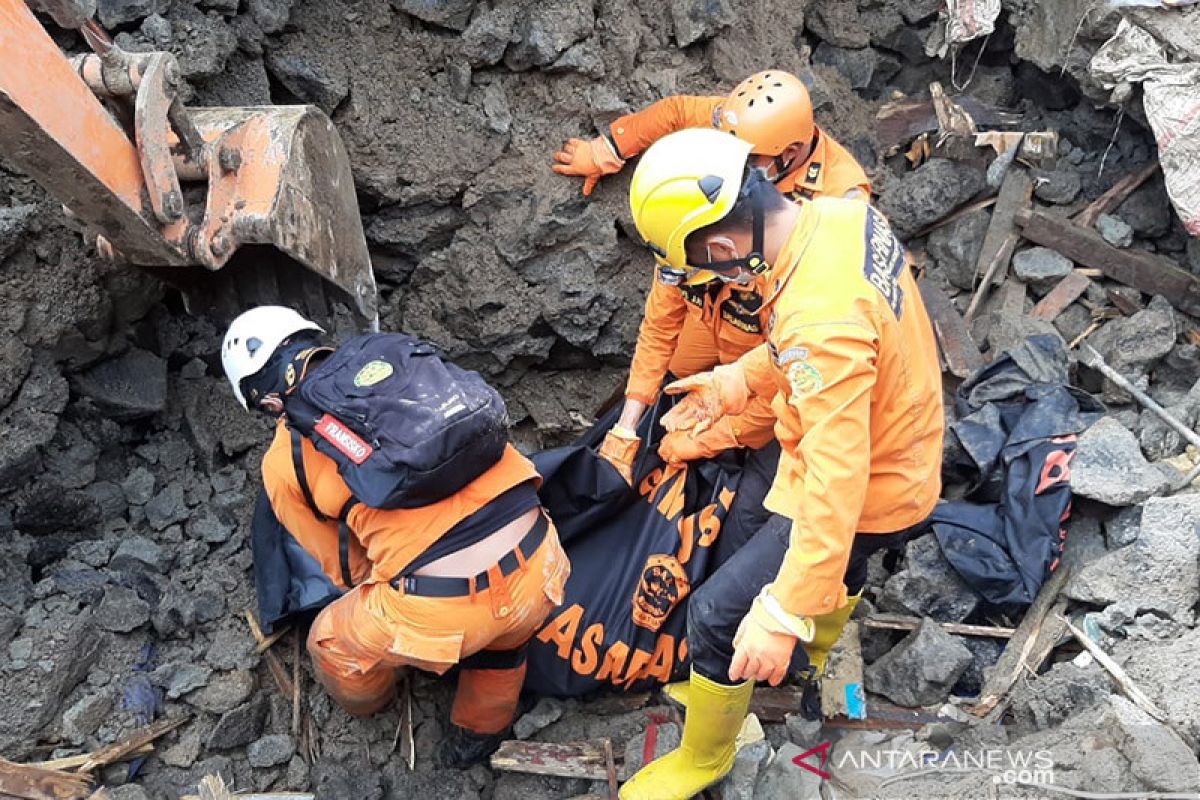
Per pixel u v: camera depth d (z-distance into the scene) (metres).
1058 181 4.37
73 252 3.48
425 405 2.70
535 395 4.45
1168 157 3.84
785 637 2.43
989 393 3.98
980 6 4.41
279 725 3.44
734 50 4.23
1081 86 4.26
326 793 3.28
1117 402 3.96
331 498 2.88
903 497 2.65
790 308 2.38
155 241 3.02
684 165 2.47
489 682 3.21
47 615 3.36
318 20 4.00
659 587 3.43
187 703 3.38
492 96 4.07
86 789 3.13
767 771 3.18
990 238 4.36
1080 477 3.60
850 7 4.61
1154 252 4.31
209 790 3.20
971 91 4.71
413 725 3.51
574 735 3.48
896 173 4.59
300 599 3.50
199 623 3.50
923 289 4.32
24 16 2.47
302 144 3.27
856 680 3.48
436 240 4.21
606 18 4.07
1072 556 3.62
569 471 3.49
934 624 3.50
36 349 3.46
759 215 2.44
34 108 2.51
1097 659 3.30
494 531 2.91
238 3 3.78
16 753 3.16
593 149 3.99
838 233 2.42
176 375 3.93
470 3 3.97
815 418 2.31
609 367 4.42
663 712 3.50
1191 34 3.93
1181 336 4.11
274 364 2.88
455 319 4.25
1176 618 3.30
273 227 3.14
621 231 4.19
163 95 2.86
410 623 2.92
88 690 3.33
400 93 4.06
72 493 3.55
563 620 3.46
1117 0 4.03
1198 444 3.67
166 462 3.81
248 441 3.88
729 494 3.45
